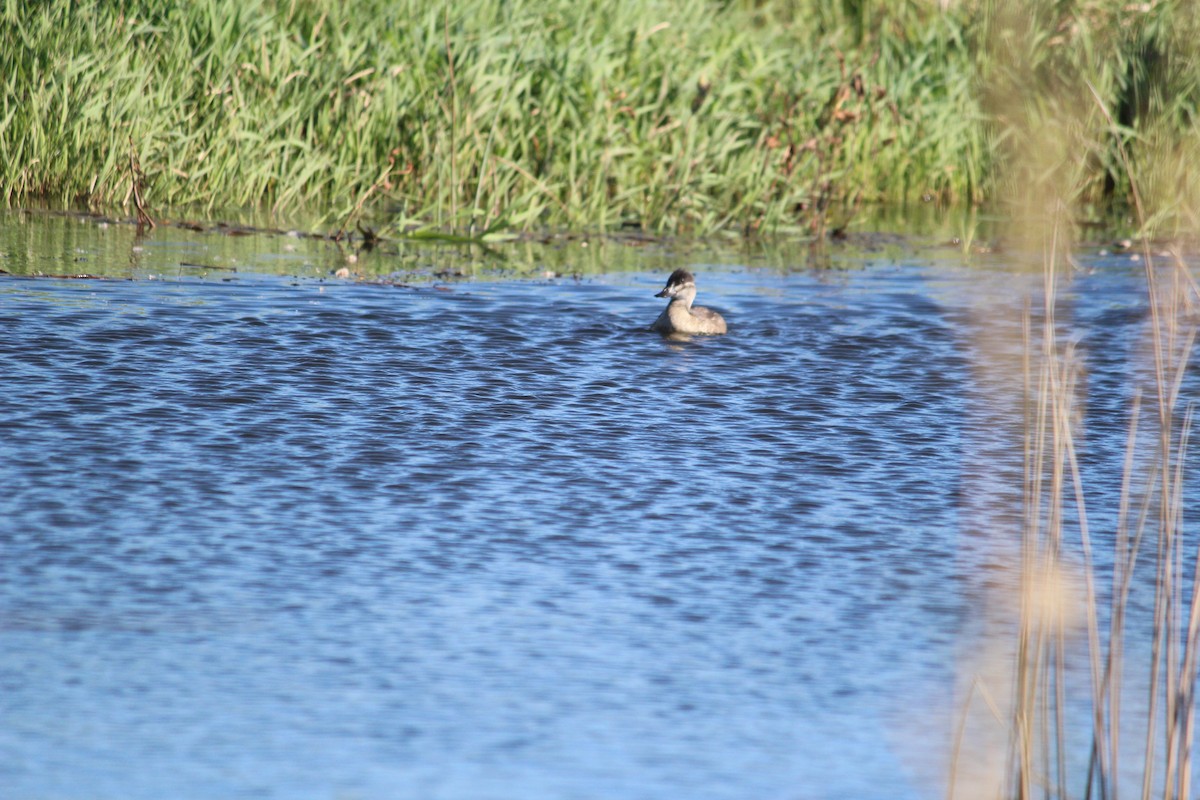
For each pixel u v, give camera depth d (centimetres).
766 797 882
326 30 2825
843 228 2872
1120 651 878
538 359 1848
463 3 2883
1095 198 3195
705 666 1043
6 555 1164
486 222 2666
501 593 1145
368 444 1478
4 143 2542
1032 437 1602
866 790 895
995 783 903
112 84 2577
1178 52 3083
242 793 862
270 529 1248
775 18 3425
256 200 2733
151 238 2431
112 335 1812
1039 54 2942
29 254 2230
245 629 1066
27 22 2573
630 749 930
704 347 1953
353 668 1016
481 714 964
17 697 959
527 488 1377
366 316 2002
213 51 2669
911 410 1697
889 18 3356
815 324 2109
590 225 2825
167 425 1499
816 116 3055
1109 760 948
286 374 1706
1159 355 926
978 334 2070
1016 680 920
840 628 1111
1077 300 2286
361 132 2720
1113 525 1343
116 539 1209
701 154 2811
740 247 2736
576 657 1048
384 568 1180
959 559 1249
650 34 2895
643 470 1443
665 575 1193
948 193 3275
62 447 1412
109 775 875
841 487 1422
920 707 998
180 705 959
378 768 895
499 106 2678
